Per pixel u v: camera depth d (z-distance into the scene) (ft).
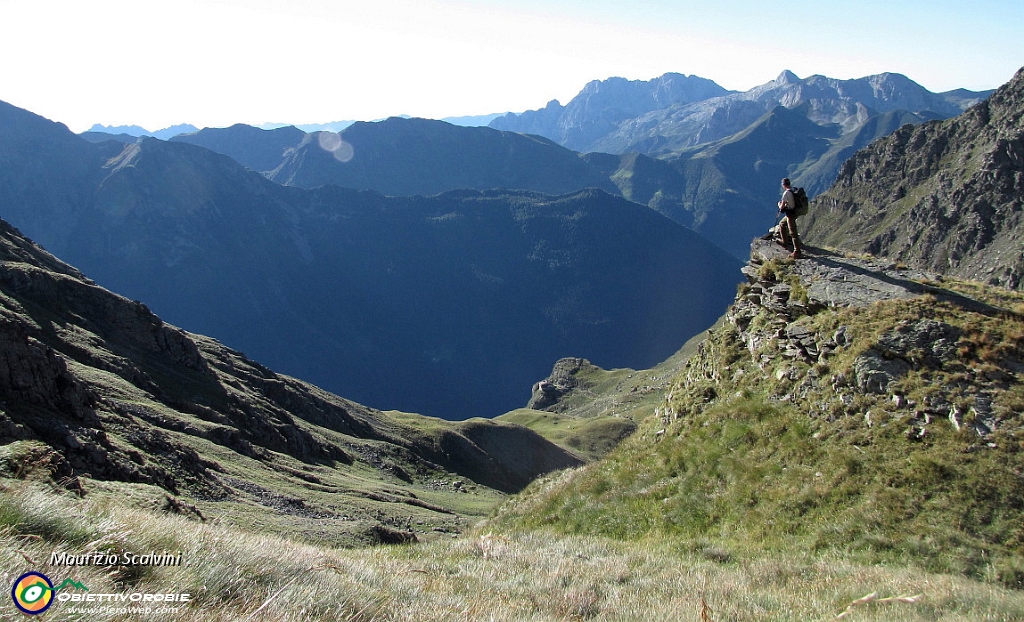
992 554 42.42
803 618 32.68
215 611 23.67
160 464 145.89
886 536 46.39
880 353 59.62
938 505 46.83
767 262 82.17
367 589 32.53
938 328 58.80
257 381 354.74
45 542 25.62
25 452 41.70
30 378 127.85
